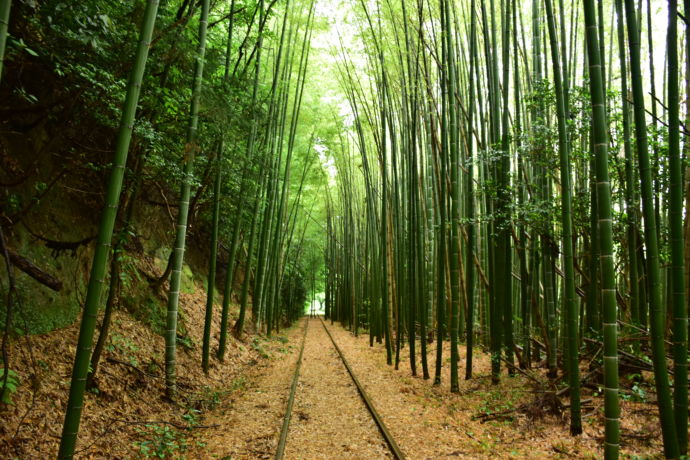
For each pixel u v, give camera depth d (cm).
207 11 516
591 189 534
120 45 413
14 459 304
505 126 575
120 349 532
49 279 395
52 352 431
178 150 573
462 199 909
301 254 2242
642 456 354
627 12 357
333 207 2200
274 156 1080
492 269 667
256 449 404
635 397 477
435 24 784
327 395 618
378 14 782
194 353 707
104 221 256
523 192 619
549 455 383
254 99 720
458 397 605
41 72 429
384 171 927
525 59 714
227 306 796
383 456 392
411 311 772
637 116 358
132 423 411
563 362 546
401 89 867
